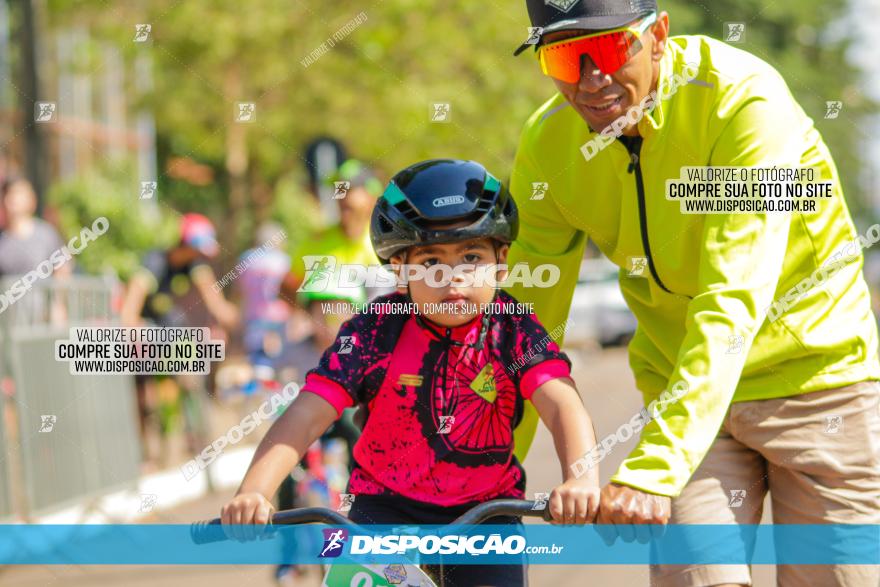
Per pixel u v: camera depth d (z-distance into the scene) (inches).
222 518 175.3
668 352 229.3
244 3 1017.5
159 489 547.8
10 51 803.4
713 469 209.8
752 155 192.2
